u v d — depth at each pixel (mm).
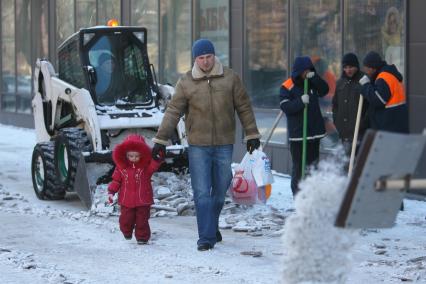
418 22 23062
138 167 18000
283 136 29156
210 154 17328
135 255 17000
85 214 21438
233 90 17422
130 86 24172
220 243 18000
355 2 25656
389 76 20000
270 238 18516
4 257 16797
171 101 17500
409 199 23156
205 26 33969
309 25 27922
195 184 17297
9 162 33688
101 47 24156
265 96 30297
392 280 14672
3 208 23062
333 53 26797
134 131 23625
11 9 53406
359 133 20719
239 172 21000
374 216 9156
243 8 31188
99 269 15844
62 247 17891
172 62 36875
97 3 43344
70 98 24219
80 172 21938
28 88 50812
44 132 26359
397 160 8992
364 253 16797
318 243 9617
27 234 19328
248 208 21750
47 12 48625
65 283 14719
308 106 21516
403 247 17297
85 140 22625
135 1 39750
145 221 17984
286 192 24656
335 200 9570
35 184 24922
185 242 18188
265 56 30203
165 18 37188
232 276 15086
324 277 9680
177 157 22719
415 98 23281
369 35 25125
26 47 51344
